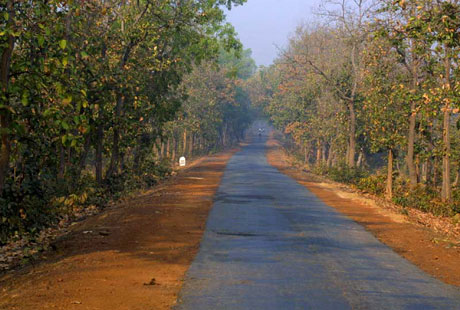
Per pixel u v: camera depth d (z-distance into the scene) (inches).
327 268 458.9
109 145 1187.3
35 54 559.5
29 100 516.7
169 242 565.6
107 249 521.0
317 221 758.5
